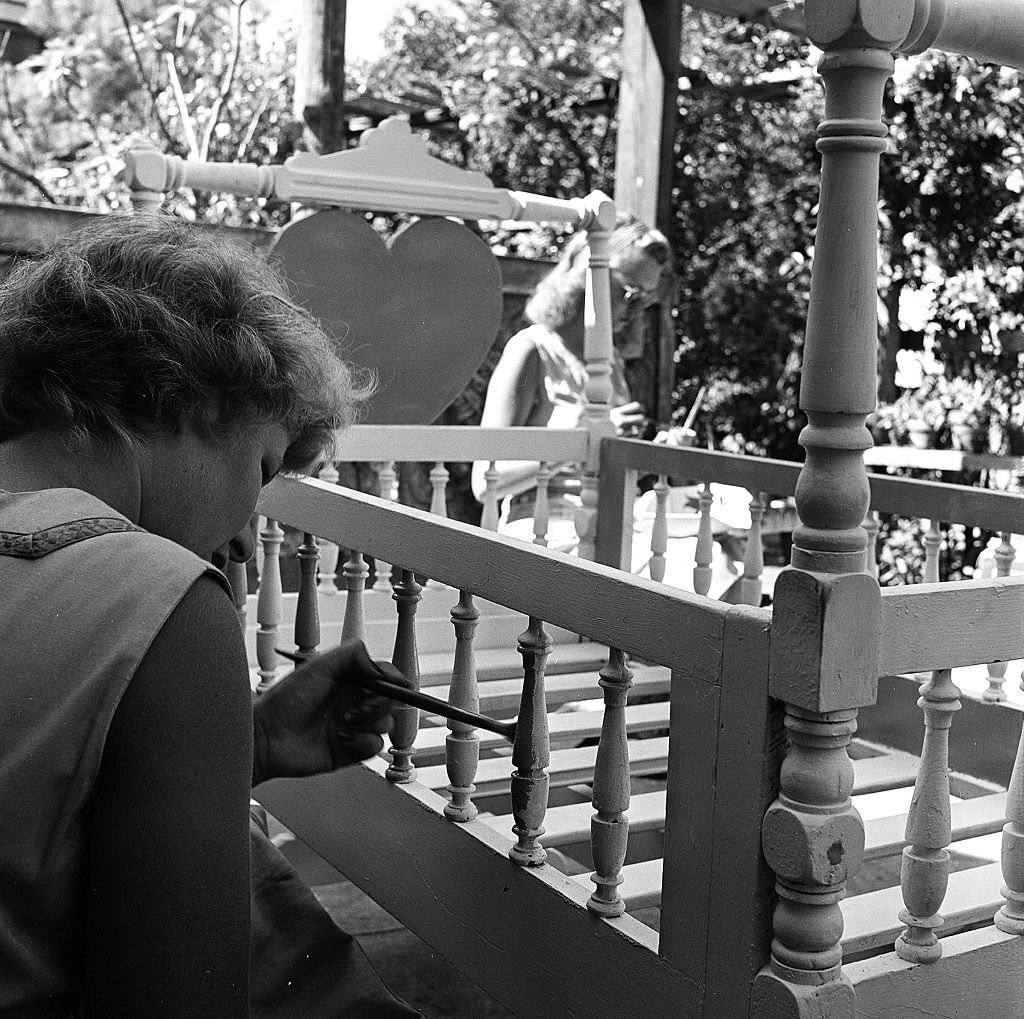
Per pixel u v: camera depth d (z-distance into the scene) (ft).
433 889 6.56
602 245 11.37
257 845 5.21
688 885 4.89
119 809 3.21
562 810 7.23
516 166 31.42
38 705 3.19
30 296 3.79
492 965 6.11
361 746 4.93
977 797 8.43
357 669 4.92
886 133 4.11
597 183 31.32
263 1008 4.80
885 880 9.97
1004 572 9.12
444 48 32.73
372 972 5.00
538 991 5.78
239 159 25.23
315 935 5.02
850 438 4.22
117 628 3.23
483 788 7.50
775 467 10.02
